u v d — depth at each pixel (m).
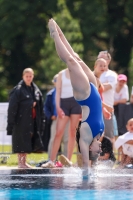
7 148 29.41
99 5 85.12
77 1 86.38
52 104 25.95
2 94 80.88
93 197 13.73
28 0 85.12
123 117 26.88
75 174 18.72
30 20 86.06
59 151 27.77
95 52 84.12
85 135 18.11
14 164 25.62
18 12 84.81
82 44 80.94
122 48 89.38
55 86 26.39
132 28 89.12
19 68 90.38
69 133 24.12
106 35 87.62
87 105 18.33
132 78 87.31
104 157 21.80
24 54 90.31
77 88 18.17
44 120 24.30
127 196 13.87
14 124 23.59
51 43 74.75
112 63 87.44
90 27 84.62
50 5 85.31
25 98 23.55
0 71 90.12
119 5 88.19
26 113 23.55
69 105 23.86
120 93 27.09
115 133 24.83
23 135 23.53
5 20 85.25
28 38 86.81
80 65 18.75
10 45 86.88
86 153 18.06
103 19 85.56
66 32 76.81
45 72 74.06
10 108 23.45
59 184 16.22
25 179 17.50
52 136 25.48
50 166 22.73
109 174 18.81
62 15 77.50
